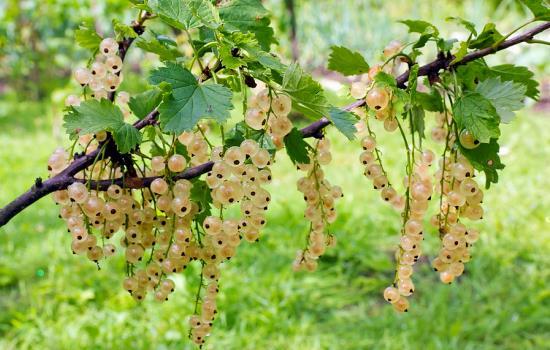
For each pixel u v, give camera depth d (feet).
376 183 1.92
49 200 6.38
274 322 3.92
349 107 1.88
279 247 5.00
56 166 1.85
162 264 1.86
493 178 1.88
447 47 1.88
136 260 1.89
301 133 1.88
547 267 4.57
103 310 4.16
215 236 1.83
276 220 5.52
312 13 9.96
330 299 4.26
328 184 1.98
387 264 4.65
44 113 11.12
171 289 1.90
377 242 5.10
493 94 1.86
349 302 4.23
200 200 1.93
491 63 8.55
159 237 1.88
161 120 1.72
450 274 1.93
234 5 2.01
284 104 1.77
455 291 4.27
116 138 1.79
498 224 5.13
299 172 7.06
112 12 8.66
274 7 9.01
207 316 1.91
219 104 1.74
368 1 9.86
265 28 2.04
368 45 9.86
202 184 1.92
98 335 3.81
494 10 9.43
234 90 1.92
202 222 1.93
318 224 1.98
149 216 1.87
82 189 1.79
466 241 1.90
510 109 1.84
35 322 4.05
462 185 1.86
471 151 1.87
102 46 1.87
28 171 7.63
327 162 1.96
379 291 4.43
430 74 1.90
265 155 1.77
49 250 5.02
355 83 1.90
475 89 1.87
